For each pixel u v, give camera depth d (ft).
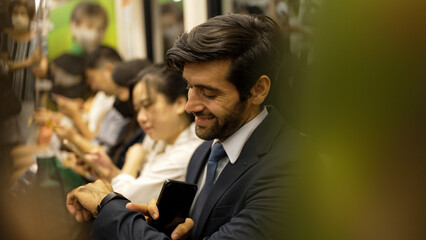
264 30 2.70
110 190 3.22
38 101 6.25
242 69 2.59
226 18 2.69
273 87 2.76
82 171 4.77
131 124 6.22
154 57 11.76
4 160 3.34
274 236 2.45
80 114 9.04
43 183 3.89
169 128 4.73
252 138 2.95
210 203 2.97
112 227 2.76
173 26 11.66
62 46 10.68
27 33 4.08
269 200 2.57
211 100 2.70
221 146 3.23
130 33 11.73
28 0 4.02
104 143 8.10
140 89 4.69
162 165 4.31
